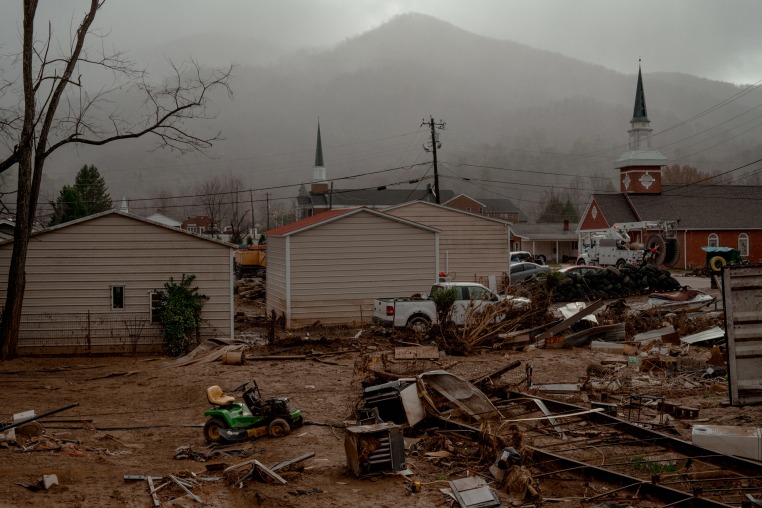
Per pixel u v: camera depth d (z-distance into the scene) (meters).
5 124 22.44
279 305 31.11
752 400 12.04
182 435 13.41
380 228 30.36
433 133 52.56
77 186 80.19
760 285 12.05
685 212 67.88
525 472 9.70
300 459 10.87
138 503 8.91
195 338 24.94
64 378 19.73
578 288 35.94
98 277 24.62
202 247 25.23
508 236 37.72
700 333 23.08
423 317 25.14
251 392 13.17
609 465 10.70
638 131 75.50
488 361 20.66
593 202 71.12
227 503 9.12
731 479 9.62
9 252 24.38
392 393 13.52
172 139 23.34
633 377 17.95
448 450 11.61
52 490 9.31
